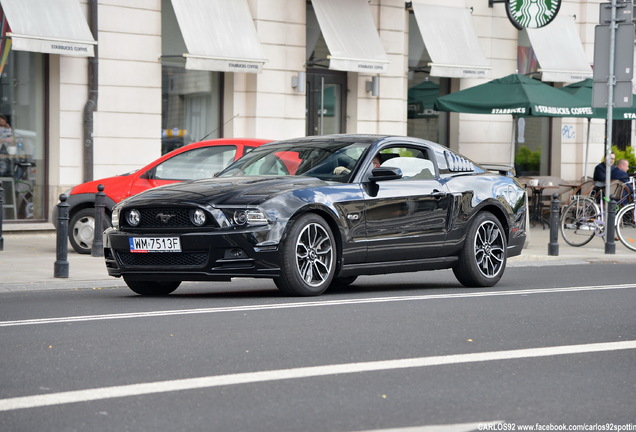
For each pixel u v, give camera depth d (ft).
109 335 32.48
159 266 42.27
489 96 92.17
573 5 114.83
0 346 30.53
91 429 21.50
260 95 92.58
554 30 111.96
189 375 26.55
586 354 30.42
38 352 29.58
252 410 23.11
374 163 46.42
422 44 106.63
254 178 44.37
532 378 26.94
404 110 103.30
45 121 82.58
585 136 116.16
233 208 41.50
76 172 83.10
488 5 108.47
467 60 103.45
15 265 58.95
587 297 44.93
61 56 82.02
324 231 43.34
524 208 52.90
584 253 75.92
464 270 49.62
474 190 50.01
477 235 49.90
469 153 109.29
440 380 26.45
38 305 40.83
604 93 76.79
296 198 42.57
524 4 106.73
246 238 41.16
